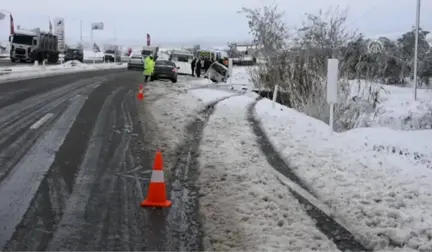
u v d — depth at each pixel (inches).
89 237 208.7
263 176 311.7
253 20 1257.4
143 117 560.4
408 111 899.4
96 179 296.7
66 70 1695.4
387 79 1534.2
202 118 574.2
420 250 205.9
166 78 1274.6
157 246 201.8
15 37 2032.5
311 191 291.0
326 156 386.0
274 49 1009.5
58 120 513.3
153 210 244.8
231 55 3011.8
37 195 261.1
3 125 470.6
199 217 235.8
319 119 668.1
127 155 362.6
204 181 297.1
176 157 361.4
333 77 497.4
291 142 437.7
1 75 1161.4
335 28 889.5
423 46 1537.9
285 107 753.0
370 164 364.5
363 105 692.1
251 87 1170.6
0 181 283.1
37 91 836.0
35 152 359.6
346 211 252.5
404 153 444.5
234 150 391.2
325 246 205.3
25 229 213.9
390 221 237.6
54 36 2268.7
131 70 2042.3
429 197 282.7
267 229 220.1
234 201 258.2
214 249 198.5
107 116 557.3
